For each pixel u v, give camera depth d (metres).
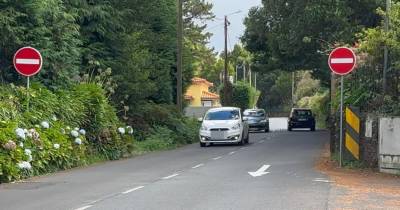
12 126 15.20
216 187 12.75
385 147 14.71
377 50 16.06
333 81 19.66
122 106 26.02
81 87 20.73
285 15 30.73
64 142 17.47
